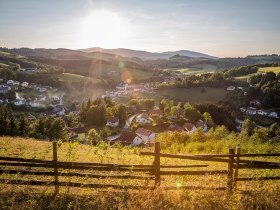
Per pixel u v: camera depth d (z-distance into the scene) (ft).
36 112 460.14
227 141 80.18
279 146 68.64
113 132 275.80
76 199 27.09
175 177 36.06
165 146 90.38
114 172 34.32
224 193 30.01
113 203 27.27
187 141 105.09
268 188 31.45
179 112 342.44
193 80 600.39
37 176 33.94
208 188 30.66
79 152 56.13
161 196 28.25
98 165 29.53
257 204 28.09
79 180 32.83
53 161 28.99
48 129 230.68
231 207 27.14
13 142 66.85
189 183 32.76
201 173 30.91
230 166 30.81
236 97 467.93
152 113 352.90
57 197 27.96
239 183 33.12
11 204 26.09
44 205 26.35
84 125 314.55
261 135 93.25
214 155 30.17
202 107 352.90
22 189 28.89
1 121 214.48
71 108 521.24
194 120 313.53
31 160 28.81
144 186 29.81
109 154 54.08
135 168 30.22
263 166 31.24
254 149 67.15
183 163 51.49
